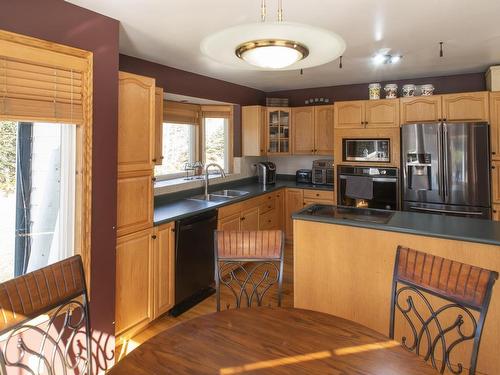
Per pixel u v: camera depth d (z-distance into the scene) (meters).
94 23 2.07
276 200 4.66
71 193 2.04
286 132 5.02
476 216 3.52
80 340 2.04
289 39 1.15
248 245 1.84
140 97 2.44
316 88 4.99
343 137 4.31
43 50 1.80
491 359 1.96
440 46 2.95
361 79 4.39
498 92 3.49
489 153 3.49
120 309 2.35
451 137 3.57
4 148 1.88
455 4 2.11
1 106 1.64
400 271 1.54
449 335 2.07
